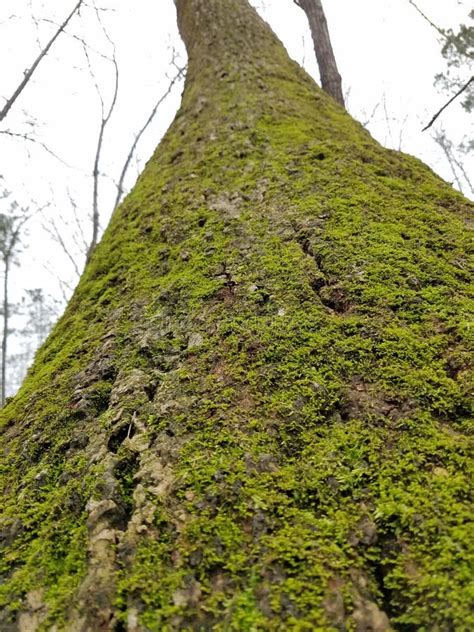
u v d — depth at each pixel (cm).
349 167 329
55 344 281
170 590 126
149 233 332
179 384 196
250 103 448
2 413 243
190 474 155
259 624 115
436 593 117
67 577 137
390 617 119
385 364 185
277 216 290
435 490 139
